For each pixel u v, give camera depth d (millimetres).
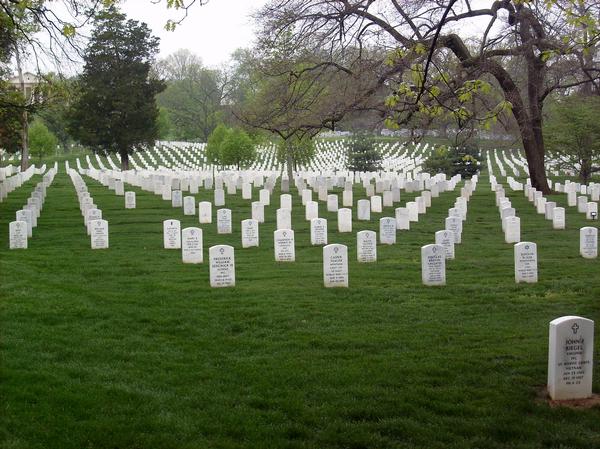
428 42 15258
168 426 8180
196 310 13797
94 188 43469
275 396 9164
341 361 10656
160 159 83875
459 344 11578
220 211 25406
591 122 44312
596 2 14664
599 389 9352
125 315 13398
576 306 14328
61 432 7988
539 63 25344
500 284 16578
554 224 27672
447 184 43406
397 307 14227
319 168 69938
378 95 23062
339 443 7805
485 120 10617
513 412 8609
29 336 11781
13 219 28594
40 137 72750
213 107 109188
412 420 8383
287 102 23438
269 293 15406
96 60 64188
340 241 23984
